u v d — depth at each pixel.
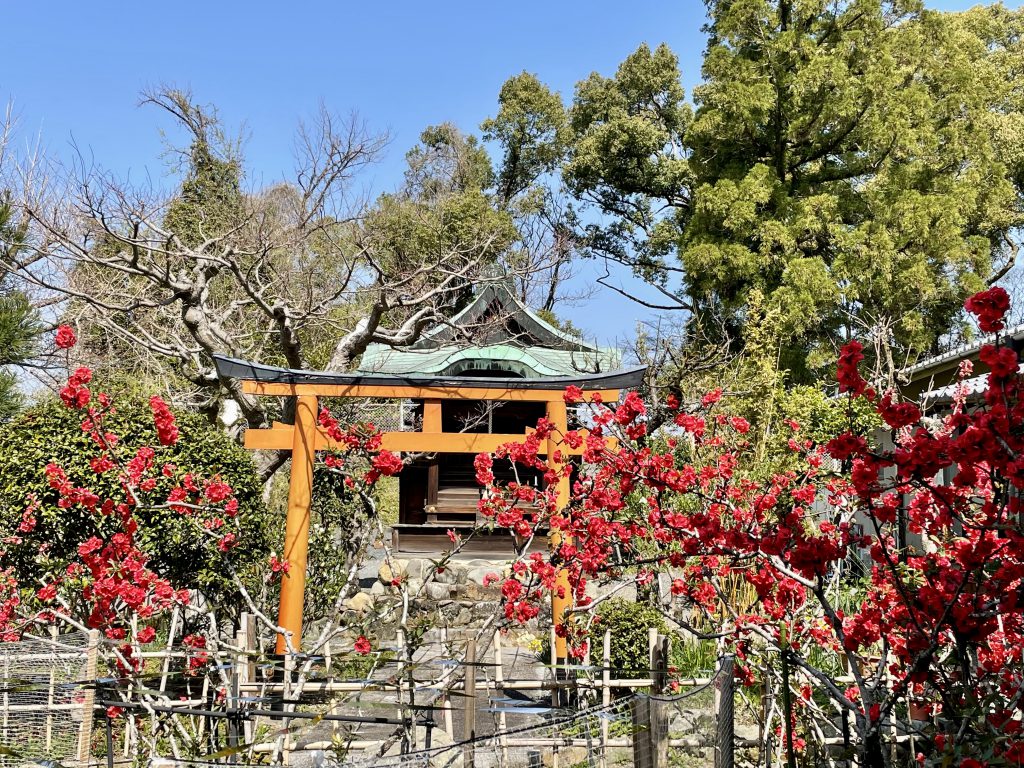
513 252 23.11
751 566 5.41
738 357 14.49
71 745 4.73
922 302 17.64
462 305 20.53
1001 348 2.90
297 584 7.69
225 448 7.79
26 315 8.71
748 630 4.63
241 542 7.32
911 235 17.81
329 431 5.40
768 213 19.06
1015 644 3.82
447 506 13.17
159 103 18.22
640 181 24.16
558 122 28.47
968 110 19.41
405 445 8.10
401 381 8.13
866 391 3.22
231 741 4.53
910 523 4.02
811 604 5.36
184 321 11.57
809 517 6.46
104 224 10.92
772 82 19.72
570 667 5.34
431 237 21.30
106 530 6.86
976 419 2.90
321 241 16.94
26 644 4.90
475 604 10.58
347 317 16.31
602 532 5.66
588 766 4.79
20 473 6.86
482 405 13.31
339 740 4.89
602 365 14.96
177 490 5.03
